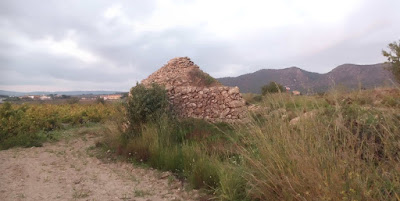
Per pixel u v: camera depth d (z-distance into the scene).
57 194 4.98
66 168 6.81
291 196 3.41
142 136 8.20
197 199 4.69
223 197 4.34
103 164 7.25
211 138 8.17
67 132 12.59
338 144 3.42
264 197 3.98
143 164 6.88
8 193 4.96
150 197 4.88
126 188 5.36
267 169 3.81
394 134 3.26
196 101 12.47
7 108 12.04
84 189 5.27
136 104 9.47
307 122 3.97
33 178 5.92
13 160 7.51
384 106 4.24
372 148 3.27
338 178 2.91
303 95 5.09
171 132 8.56
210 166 5.41
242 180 4.50
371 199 2.64
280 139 4.03
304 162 3.31
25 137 10.12
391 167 3.00
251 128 4.77
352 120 3.98
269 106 5.12
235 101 12.29
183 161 6.42
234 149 6.05
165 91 10.87
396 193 2.58
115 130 9.47
